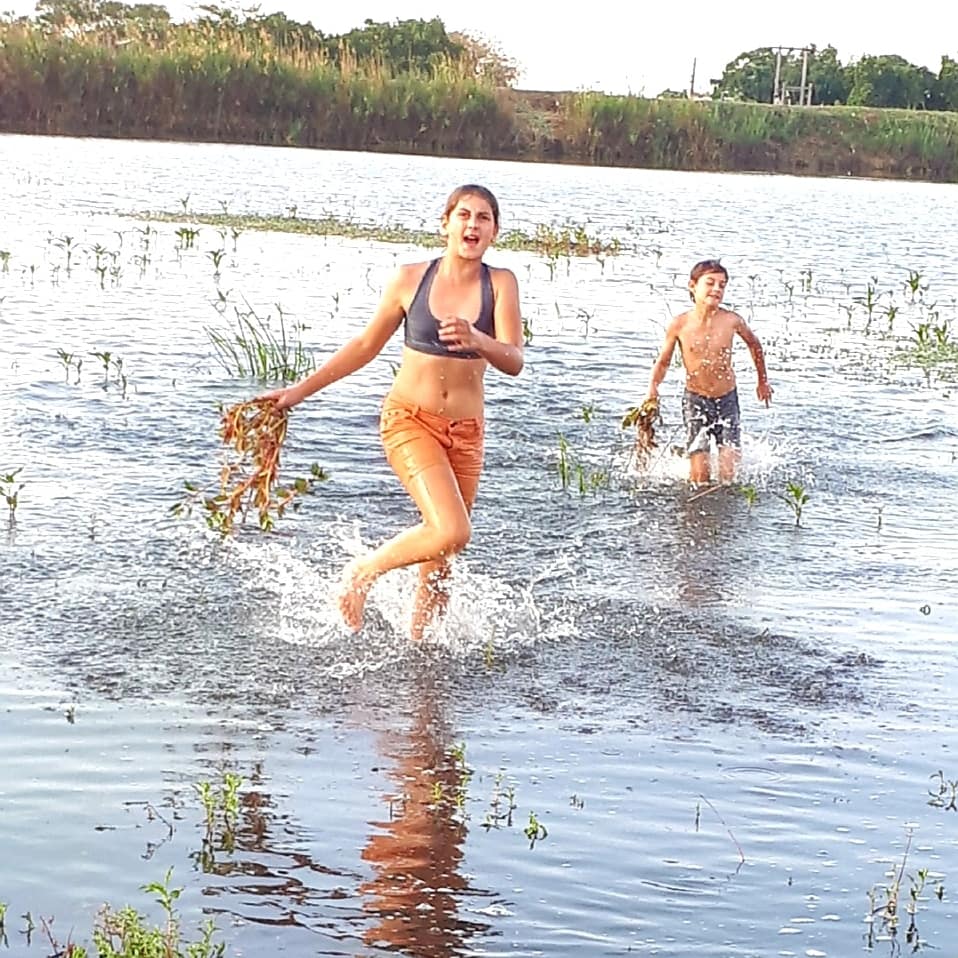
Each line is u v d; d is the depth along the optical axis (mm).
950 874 4680
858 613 7078
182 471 8953
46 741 5363
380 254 20109
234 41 40969
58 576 7051
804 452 10266
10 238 19094
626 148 43656
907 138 46688
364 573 6625
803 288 19031
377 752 5410
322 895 4430
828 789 5230
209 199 26422
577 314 15656
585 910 4395
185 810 4910
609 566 7668
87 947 4113
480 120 42281
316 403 10891
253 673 6082
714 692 6078
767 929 4332
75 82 38656
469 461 6777
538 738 5578
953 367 13797
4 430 9594
